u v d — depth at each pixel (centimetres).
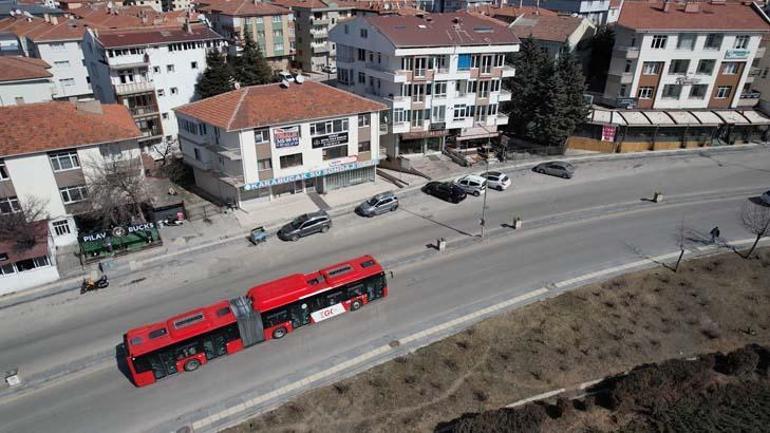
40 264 4044
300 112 5059
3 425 2833
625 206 5259
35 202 4300
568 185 5781
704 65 6819
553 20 7881
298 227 4669
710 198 5431
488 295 3844
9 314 3738
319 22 10462
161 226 4869
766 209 5112
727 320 3625
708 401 2945
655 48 6606
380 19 6138
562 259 4312
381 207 5103
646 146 6812
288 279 3572
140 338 3059
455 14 6744
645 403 2889
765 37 6869
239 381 3105
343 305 3638
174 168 5772
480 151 6594
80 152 4416
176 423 2828
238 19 9838
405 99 5956
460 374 3114
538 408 2728
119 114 5097
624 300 3788
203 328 3147
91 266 4300
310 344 3388
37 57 7581
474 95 6228
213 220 4984
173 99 7025
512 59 6831
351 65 6588
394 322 3572
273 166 5044
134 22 8506
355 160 5575
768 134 7094
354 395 2970
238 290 3947
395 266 4225
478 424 2594
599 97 7169
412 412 2858
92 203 4456
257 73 7850
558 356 3259
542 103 6419
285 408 2889
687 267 4203
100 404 2959
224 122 4759
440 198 5481
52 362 3269
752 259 4309
